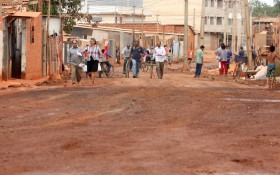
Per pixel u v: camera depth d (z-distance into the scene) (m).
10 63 34.16
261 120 16.45
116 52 74.00
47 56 38.91
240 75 42.81
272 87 30.73
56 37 40.06
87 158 11.02
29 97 22.61
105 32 79.88
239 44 95.50
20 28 35.53
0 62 31.83
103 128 14.72
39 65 36.84
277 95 24.33
